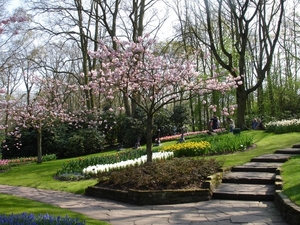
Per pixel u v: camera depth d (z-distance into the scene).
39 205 7.89
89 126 23.44
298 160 9.76
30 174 13.98
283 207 6.04
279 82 33.22
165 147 14.66
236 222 5.91
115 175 9.22
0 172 16.02
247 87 36.50
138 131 23.39
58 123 23.12
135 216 6.70
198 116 38.84
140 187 8.30
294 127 17.62
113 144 26.33
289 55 33.72
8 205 7.94
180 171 8.62
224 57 29.64
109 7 24.31
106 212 7.13
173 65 10.87
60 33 21.64
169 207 7.36
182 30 27.06
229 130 21.53
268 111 31.06
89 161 12.92
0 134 26.33
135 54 10.62
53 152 23.67
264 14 24.12
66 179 11.64
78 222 4.35
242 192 7.66
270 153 12.19
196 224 5.93
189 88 11.23
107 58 11.11
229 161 11.41
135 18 24.81
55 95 19.44
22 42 17.11
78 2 24.91
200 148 13.70
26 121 18.72
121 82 10.88
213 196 7.87
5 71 22.28
